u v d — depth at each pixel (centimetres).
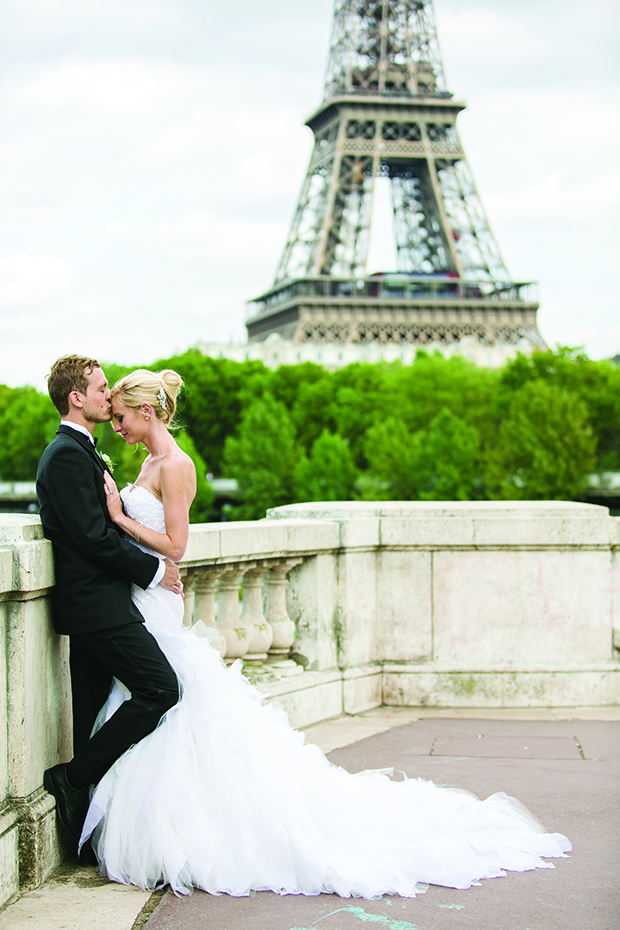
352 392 8988
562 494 6706
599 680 1017
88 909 519
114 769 573
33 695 555
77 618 564
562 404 6844
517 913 521
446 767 793
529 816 650
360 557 1012
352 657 1000
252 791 571
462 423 7219
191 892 550
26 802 546
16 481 11481
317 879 551
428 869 568
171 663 593
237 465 8594
